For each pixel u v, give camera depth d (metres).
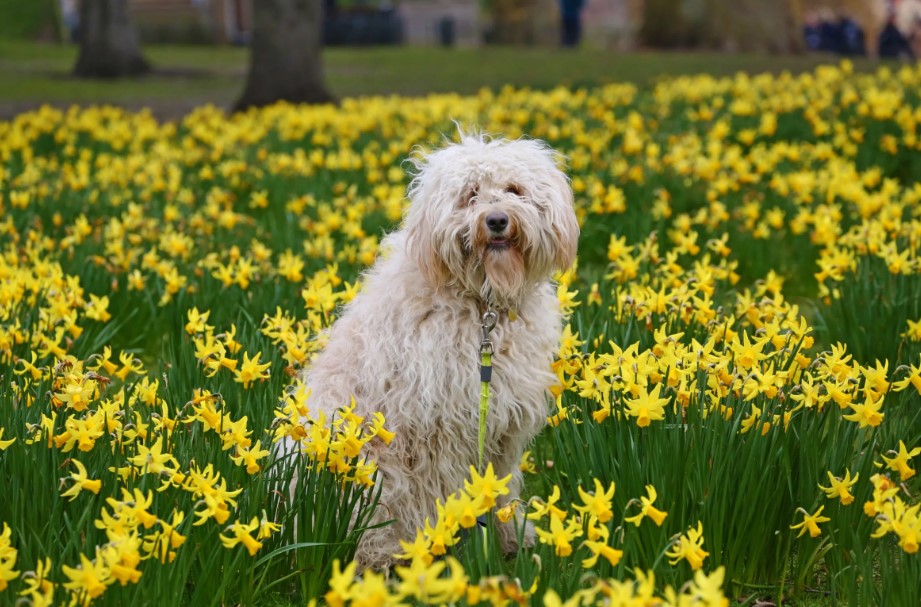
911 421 6.14
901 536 4.61
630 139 14.50
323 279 8.39
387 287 5.98
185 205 12.85
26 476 5.12
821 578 5.73
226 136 17.33
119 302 9.31
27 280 8.23
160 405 6.38
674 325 7.20
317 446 5.16
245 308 8.50
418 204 5.88
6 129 18.12
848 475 5.15
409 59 40.47
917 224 9.50
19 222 11.59
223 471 5.39
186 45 56.22
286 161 14.54
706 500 5.27
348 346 6.04
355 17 56.91
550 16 52.03
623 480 5.46
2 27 51.47
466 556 4.77
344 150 14.66
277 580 5.23
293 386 6.60
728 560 5.39
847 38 48.28
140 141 17.70
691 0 39.56
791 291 10.75
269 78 24.83
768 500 5.42
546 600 3.60
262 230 11.49
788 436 5.56
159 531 4.93
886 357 7.87
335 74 34.34
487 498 4.49
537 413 5.98
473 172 5.78
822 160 14.38
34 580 4.24
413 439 5.83
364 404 5.85
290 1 24.55
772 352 6.20
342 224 11.25
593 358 5.83
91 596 4.24
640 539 5.35
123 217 11.34
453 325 5.73
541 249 5.79
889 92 17.62
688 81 22.20
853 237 9.52
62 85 31.78
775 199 12.19
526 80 29.44
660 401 5.25
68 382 6.00
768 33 38.69
